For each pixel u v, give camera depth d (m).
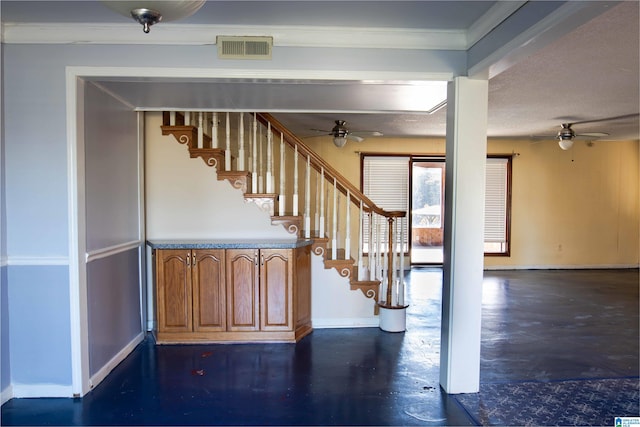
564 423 2.51
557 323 4.62
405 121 5.67
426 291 6.14
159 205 4.15
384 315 4.25
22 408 2.65
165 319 3.84
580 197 8.09
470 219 2.81
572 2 1.78
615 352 3.73
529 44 2.16
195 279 3.83
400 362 3.44
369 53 2.82
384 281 4.42
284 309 3.89
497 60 2.42
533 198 8.01
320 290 4.36
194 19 2.63
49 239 2.76
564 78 3.58
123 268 3.55
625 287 6.50
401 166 7.77
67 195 2.75
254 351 3.67
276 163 5.42
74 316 2.78
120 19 2.62
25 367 2.80
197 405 2.70
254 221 4.23
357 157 7.68
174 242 3.91
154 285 3.96
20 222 2.75
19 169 2.74
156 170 4.14
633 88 3.89
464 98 2.80
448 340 2.87
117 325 3.41
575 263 8.11
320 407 2.68
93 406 2.68
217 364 3.38
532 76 3.53
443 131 6.66
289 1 2.36
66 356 2.80
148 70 2.75
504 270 7.96
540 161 7.99
